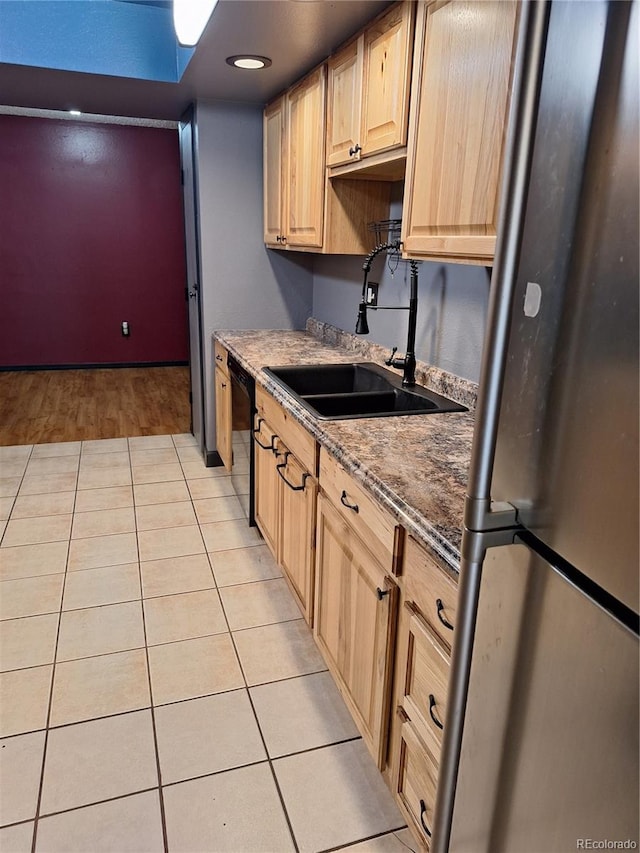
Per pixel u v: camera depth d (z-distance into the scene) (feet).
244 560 8.93
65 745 5.64
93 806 5.06
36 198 19.79
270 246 11.23
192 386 14.15
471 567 2.67
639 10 1.72
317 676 6.63
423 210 5.57
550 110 2.06
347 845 4.83
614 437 1.96
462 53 4.75
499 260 2.31
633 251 1.81
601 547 2.06
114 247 20.97
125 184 20.52
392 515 4.39
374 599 4.85
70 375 20.76
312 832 4.91
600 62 1.86
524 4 2.06
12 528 9.72
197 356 12.93
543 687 2.44
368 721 5.22
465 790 3.12
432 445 5.43
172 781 5.31
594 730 2.19
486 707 2.84
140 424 15.61
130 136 20.16
